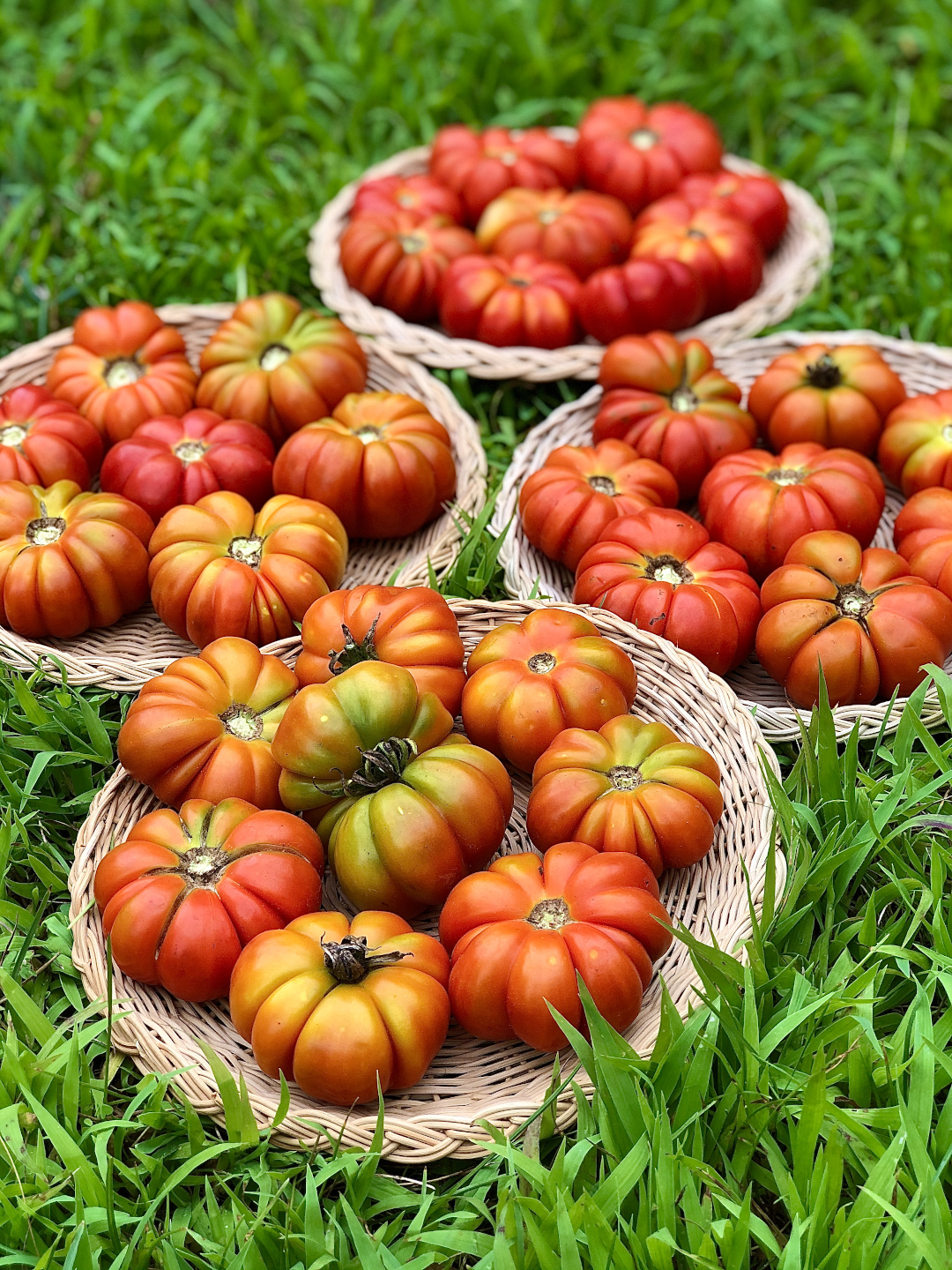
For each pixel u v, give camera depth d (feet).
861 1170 1.81
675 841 2.00
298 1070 1.84
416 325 3.00
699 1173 1.78
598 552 2.40
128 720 2.13
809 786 2.15
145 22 3.98
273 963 1.86
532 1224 1.70
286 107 3.71
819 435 2.63
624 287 2.80
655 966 2.01
